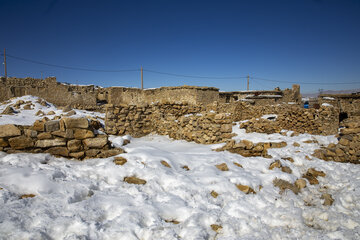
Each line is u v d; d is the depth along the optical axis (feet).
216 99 77.61
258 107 50.62
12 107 46.96
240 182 16.42
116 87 85.51
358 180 16.84
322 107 34.78
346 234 10.83
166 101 37.73
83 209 11.19
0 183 12.29
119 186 14.55
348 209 13.70
